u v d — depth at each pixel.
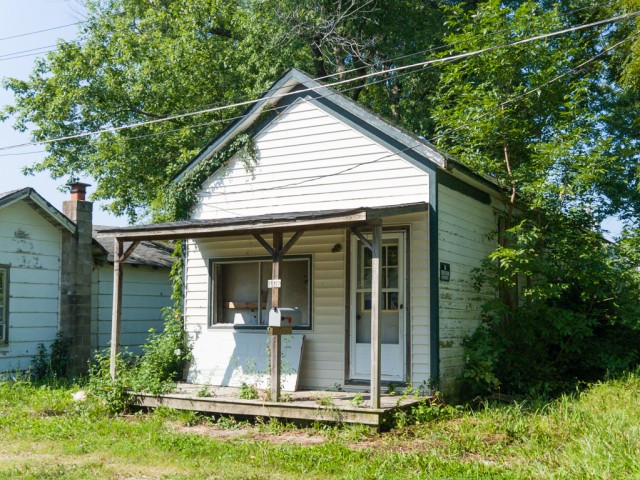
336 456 8.11
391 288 11.77
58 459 8.38
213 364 13.13
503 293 13.47
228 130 13.42
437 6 25.38
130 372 12.04
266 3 23.66
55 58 23.20
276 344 10.60
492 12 15.31
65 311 16.30
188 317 13.78
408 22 24.81
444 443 8.62
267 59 23.09
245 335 13.00
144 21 23.94
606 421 8.87
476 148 15.09
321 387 12.11
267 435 9.63
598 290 14.21
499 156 15.39
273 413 10.22
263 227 10.74
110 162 23.36
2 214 15.00
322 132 12.62
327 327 12.26
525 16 14.72
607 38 21.16
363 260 12.17
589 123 14.09
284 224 10.52
